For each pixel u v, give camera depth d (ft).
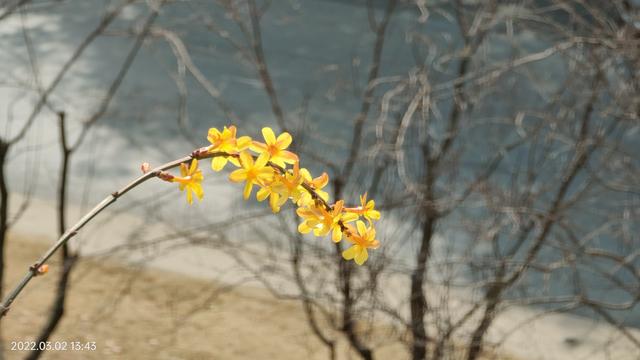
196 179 6.45
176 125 35.81
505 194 19.72
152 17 20.18
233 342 22.13
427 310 17.33
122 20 46.65
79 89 38.58
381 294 18.26
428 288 19.03
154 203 28.68
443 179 20.72
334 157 26.73
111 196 6.94
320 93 39.55
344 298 17.85
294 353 21.77
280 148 6.41
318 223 6.58
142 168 6.68
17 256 25.05
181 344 21.75
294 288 23.36
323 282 18.11
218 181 29.76
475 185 18.04
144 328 22.40
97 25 46.19
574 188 28.17
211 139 6.46
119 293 23.52
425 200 17.56
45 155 32.27
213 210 27.86
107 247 25.49
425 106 17.67
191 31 42.37
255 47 20.79
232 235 25.41
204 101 38.86
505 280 17.67
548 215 17.29
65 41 43.65
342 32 50.75
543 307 23.68
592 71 19.39
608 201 21.76
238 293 23.94
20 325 21.86
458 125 19.19
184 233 20.26
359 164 19.31
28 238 26.27
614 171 19.35
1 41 41.73
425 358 17.46
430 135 18.58
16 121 34.30
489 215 19.56
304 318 23.40
